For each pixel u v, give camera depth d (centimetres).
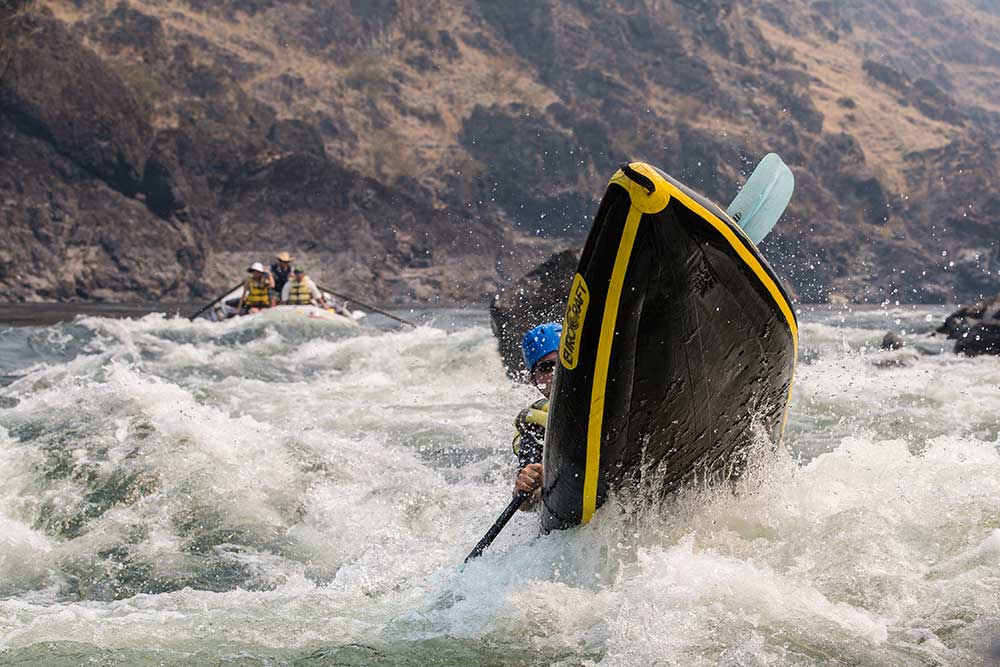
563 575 1667
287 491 2336
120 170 18400
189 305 16538
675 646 1386
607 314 1507
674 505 1731
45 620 1611
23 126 17800
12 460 2480
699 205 1473
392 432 3066
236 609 1662
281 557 1991
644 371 1549
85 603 1755
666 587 1551
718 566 1597
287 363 4866
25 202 17538
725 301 1537
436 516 2203
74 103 18075
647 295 1487
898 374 4056
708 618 1448
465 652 1448
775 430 1784
